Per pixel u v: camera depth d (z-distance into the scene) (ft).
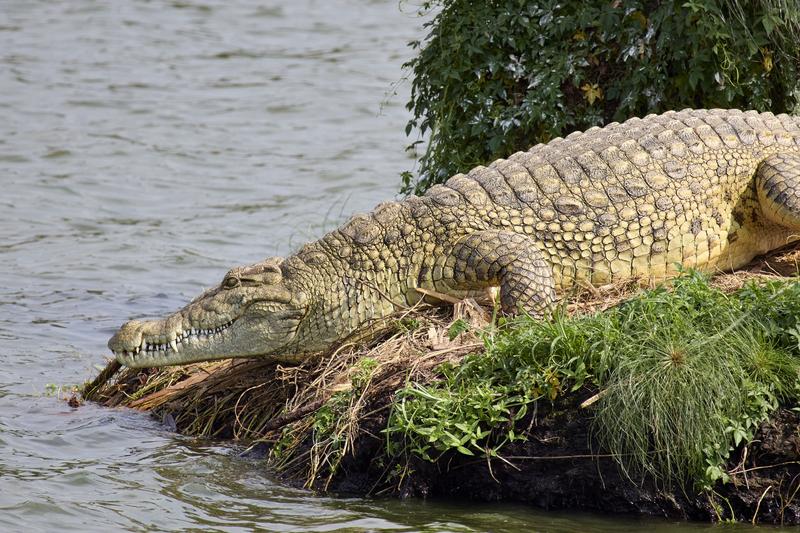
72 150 87.97
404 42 125.90
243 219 72.08
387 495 34.96
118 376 45.44
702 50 46.98
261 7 144.56
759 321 34.14
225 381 41.70
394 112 99.71
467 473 34.45
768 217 41.39
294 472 36.32
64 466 37.29
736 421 32.63
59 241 67.92
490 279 39.70
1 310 55.72
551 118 48.47
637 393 32.76
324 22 136.87
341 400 36.37
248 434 39.78
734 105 48.26
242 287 40.04
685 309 35.14
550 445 33.78
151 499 34.63
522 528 32.45
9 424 41.27
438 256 40.34
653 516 33.27
